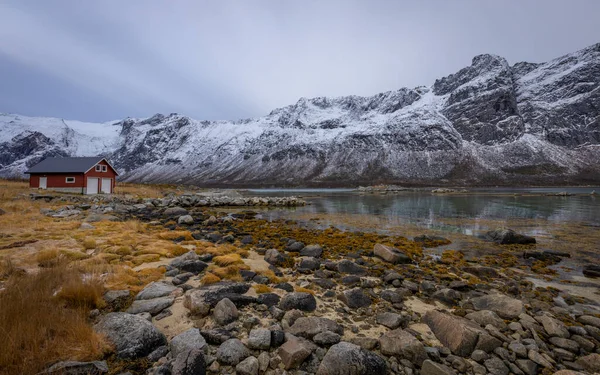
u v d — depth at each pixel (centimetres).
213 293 812
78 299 705
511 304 864
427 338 690
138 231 1867
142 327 595
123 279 905
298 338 625
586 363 617
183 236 1772
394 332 657
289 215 3588
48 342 517
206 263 1169
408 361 586
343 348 567
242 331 664
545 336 741
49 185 4366
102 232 1659
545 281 1252
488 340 643
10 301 607
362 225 2766
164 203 4303
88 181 4469
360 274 1229
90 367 484
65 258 1038
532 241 2005
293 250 1633
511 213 3728
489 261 1559
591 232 2423
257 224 2708
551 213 3703
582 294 1102
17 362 468
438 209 4269
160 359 545
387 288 1062
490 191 10844
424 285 1076
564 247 1891
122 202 3850
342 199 6769
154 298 795
